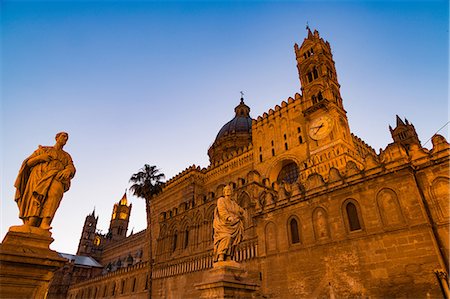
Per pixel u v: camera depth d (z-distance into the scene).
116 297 54.25
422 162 20.64
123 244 97.31
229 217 12.20
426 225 18.33
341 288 20.34
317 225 23.61
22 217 8.91
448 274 16.42
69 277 88.94
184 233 44.12
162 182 51.56
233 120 78.94
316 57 47.19
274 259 25.03
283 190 27.58
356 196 22.30
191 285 36.16
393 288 18.17
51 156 9.58
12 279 7.48
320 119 41.16
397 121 66.88
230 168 55.25
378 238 20.00
